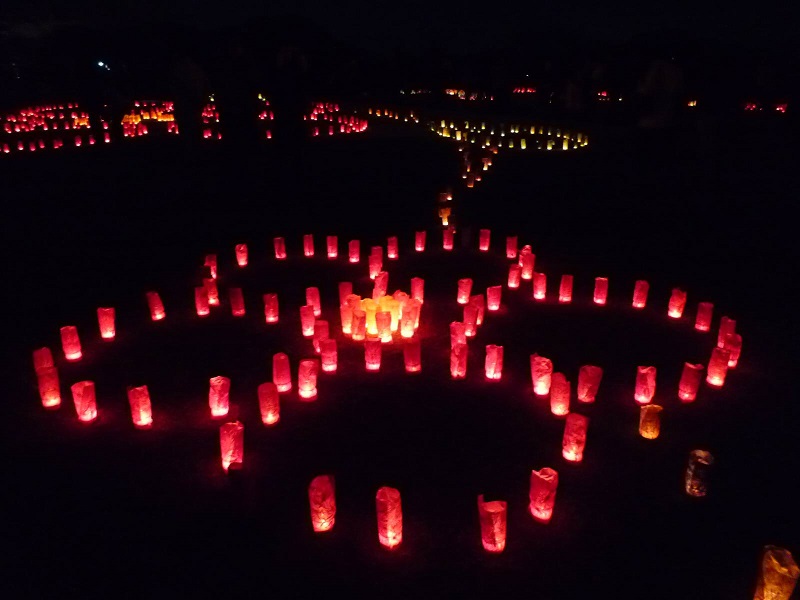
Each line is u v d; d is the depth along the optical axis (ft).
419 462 18.85
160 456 19.21
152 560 15.12
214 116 100.89
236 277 37.06
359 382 23.62
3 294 33.81
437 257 40.70
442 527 16.11
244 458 19.03
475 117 113.19
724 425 20.52
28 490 17.65
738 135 71.36
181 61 78.69
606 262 38.91
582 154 75.66
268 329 29.07
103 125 92.79
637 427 20.49
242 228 48.01
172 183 62.59
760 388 22.88
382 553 15.25
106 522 16.40
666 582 14.29
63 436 20.20
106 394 23.00
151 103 111.24
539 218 49.57
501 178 64.95
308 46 126.82
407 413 21.50
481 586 14.25
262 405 20.51
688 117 67.87
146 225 48.39
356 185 62.23
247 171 68.28
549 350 26.53
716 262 38.14
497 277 36.78
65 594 14.16
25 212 51.21
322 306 32.19
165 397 22.79
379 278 30.01
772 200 50.67
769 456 18.88
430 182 63.57
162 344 27.43
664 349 26.53
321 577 14.57
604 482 17.79
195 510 16.84
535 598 13.92
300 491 17.60
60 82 109.29
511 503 16.98
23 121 96.63
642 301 30.96
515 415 21.33
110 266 38.99
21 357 26.12
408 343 24.00
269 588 14.28
